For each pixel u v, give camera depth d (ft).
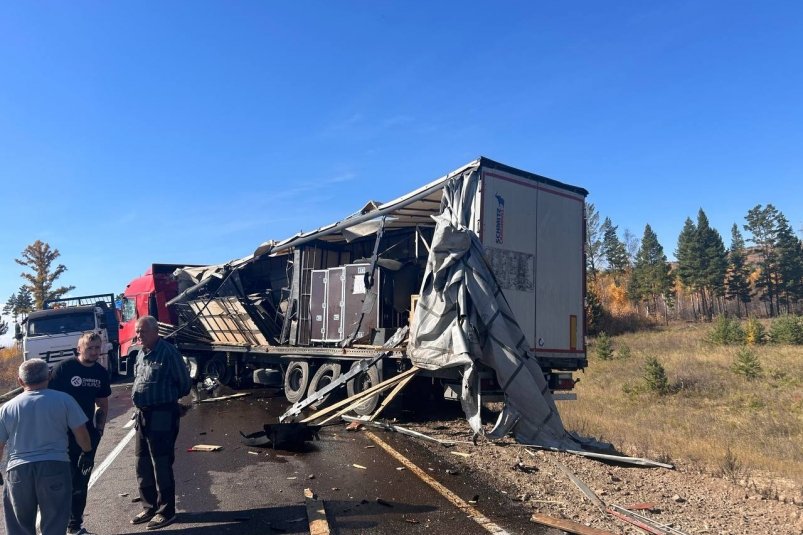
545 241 30.35
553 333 30.37
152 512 16.74
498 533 15.52
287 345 44.47
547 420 25.62
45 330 55.21
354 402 31.07
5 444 13.48
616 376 71.05
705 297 232.94
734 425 40.60
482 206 27.55
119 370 65.98
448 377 27.35
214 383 50.47
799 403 50.16
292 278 45.24
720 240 228.43
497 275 27.81
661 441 31.37
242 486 20.13
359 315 37.52
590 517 16.85
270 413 37.42
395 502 18.11
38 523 15.72
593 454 23.80
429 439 26.73
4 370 94.58
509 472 21.50
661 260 239.09
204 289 53.16
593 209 193.77
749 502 18.67
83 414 14.14
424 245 37.81
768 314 216.95
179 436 29.60
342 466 22.66
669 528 15.80
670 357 86.07
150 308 57.31
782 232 223.71
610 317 166.91
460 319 26.12
